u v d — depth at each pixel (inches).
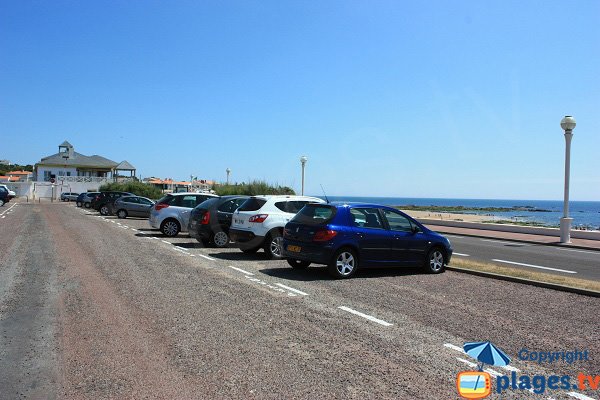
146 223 977.5
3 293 307.7
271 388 171.9
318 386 174.6
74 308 273.3
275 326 246.2
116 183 2314.2
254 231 485.7
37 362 192.7
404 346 220.4
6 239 613.0
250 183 1240.2
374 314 274.4
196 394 166.1
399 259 410.6
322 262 382.6
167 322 249.1
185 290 325.7
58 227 808.3
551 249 724.7
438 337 235.0
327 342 223.3
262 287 343.3
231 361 197.0
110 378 178.2
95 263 430.3
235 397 164.4
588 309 300.7
